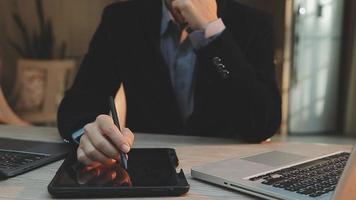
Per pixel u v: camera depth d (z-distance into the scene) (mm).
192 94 1400
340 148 1121
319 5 4180
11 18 4273
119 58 1450
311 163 915
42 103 3945
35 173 892
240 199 751
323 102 4387
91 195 737
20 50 4199
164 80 1396
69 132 1080
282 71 4188
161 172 840
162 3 1403
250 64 1307
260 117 1196
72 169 852
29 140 1163
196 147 1146
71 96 1294
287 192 723
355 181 622
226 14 1393
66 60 4125
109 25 1477
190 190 792
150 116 1431
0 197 749
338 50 4324
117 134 880
